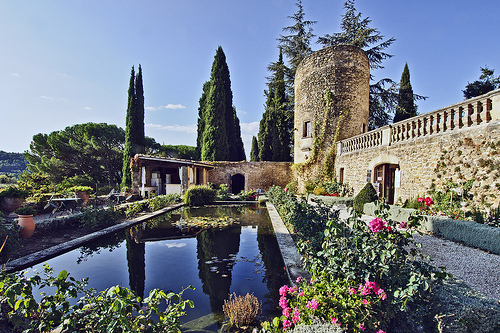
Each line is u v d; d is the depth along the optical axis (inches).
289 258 180.4
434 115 273.4
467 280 138.9
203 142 943.7
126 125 873.5
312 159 613.6
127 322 76.5
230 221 367.2
